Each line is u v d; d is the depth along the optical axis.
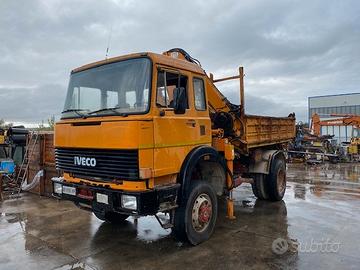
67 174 4.97
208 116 5.41
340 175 13.12
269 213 6.75
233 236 5.30
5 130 11.91
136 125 4.00
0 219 6.44
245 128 6.70
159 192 4.26
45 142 8.75
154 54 4.40
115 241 5.13
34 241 5.17
